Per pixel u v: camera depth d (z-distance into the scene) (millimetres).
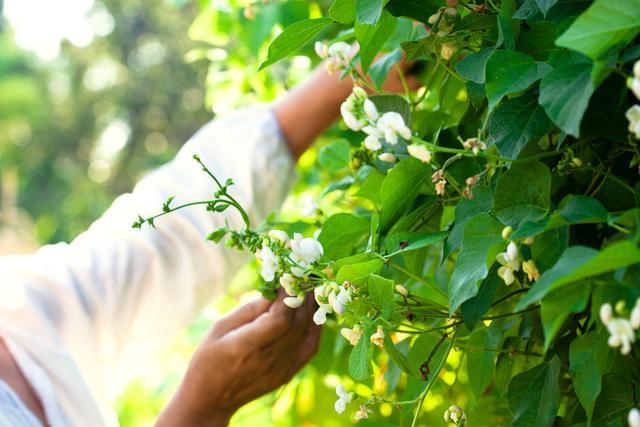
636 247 877
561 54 1027
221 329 1387
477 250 1055
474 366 1264
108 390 1566
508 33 1073
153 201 1550
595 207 972
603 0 904
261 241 1163
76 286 1514
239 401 1412
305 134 1585
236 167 1551
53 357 1434
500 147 1058
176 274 1544
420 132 1240
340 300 1093
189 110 13125
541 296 910
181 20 13086
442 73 1347
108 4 13891
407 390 1247
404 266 1319
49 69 14617
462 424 1160
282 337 1358
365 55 1184
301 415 1748
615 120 1040
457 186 1179
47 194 13391
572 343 1036
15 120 13750
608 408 1062
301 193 1938
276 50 1131
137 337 1560
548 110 964
